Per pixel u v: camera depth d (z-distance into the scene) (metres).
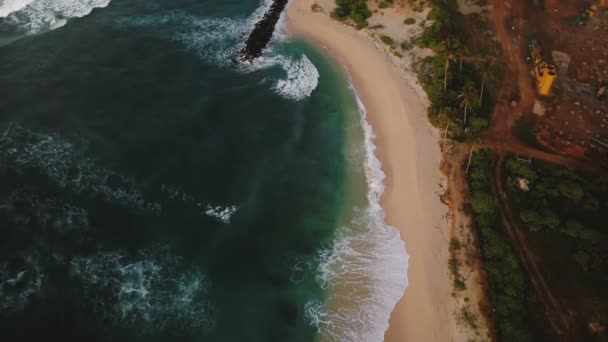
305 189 68.31
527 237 61.62
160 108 75.88
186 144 71.38
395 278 59.19
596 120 75.12
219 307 55.56
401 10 95.62
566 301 56.09
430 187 67.81
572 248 60.50
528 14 92.69
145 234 60.53
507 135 73.00
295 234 63.34
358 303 57.22
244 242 61.66
